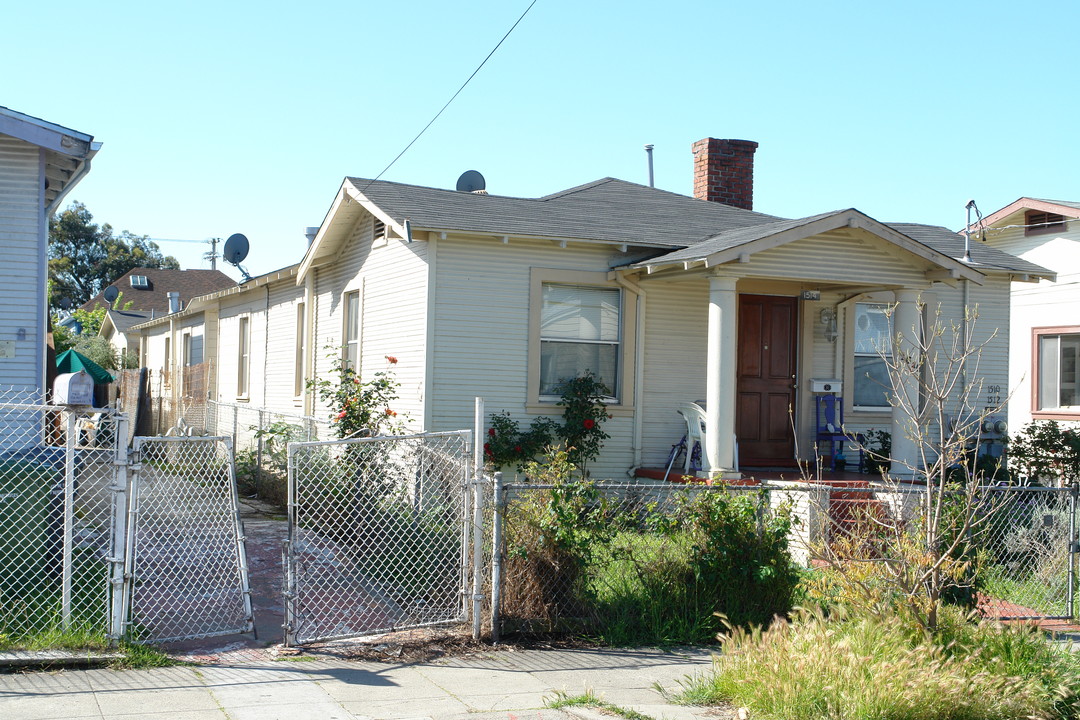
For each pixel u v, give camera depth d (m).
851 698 5.54
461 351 12.24
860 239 11.95
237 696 5.74
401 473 9.57
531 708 5.74
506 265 12.47
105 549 8.43
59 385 7.10
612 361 13.13
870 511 7.73
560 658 6.96
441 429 12.12
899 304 12.44
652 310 13.25
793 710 5.55
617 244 12.55
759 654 6.13
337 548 9.49
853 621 6.73
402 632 7.35
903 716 5.52
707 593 7.75
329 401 15.45
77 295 66.75
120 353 37.41
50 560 7.77
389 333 13.31
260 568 8.98
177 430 19.47
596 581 7.69
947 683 5.70
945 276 12.19
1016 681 6.00
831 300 14.02
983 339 14.49
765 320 13.72
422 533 8.18
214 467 10.81
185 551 9.20
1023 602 9.00
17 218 12.35
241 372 21.59
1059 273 18.41
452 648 7.05
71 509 6.46
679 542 7.82
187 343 26.80
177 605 7.70
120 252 68.00
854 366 14.20
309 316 16.69
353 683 6.15
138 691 5.72
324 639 6.98
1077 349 18.05
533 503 7.60
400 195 13.29
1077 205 18.42
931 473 7.01
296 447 6.97
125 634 6.45
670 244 12.81
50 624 6.49
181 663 6.36
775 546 7.89
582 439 12.52
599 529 7.57
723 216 15.67
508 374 12.45
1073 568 8.80
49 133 12.10
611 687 6.30
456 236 12.21
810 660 5.83
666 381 13.30
